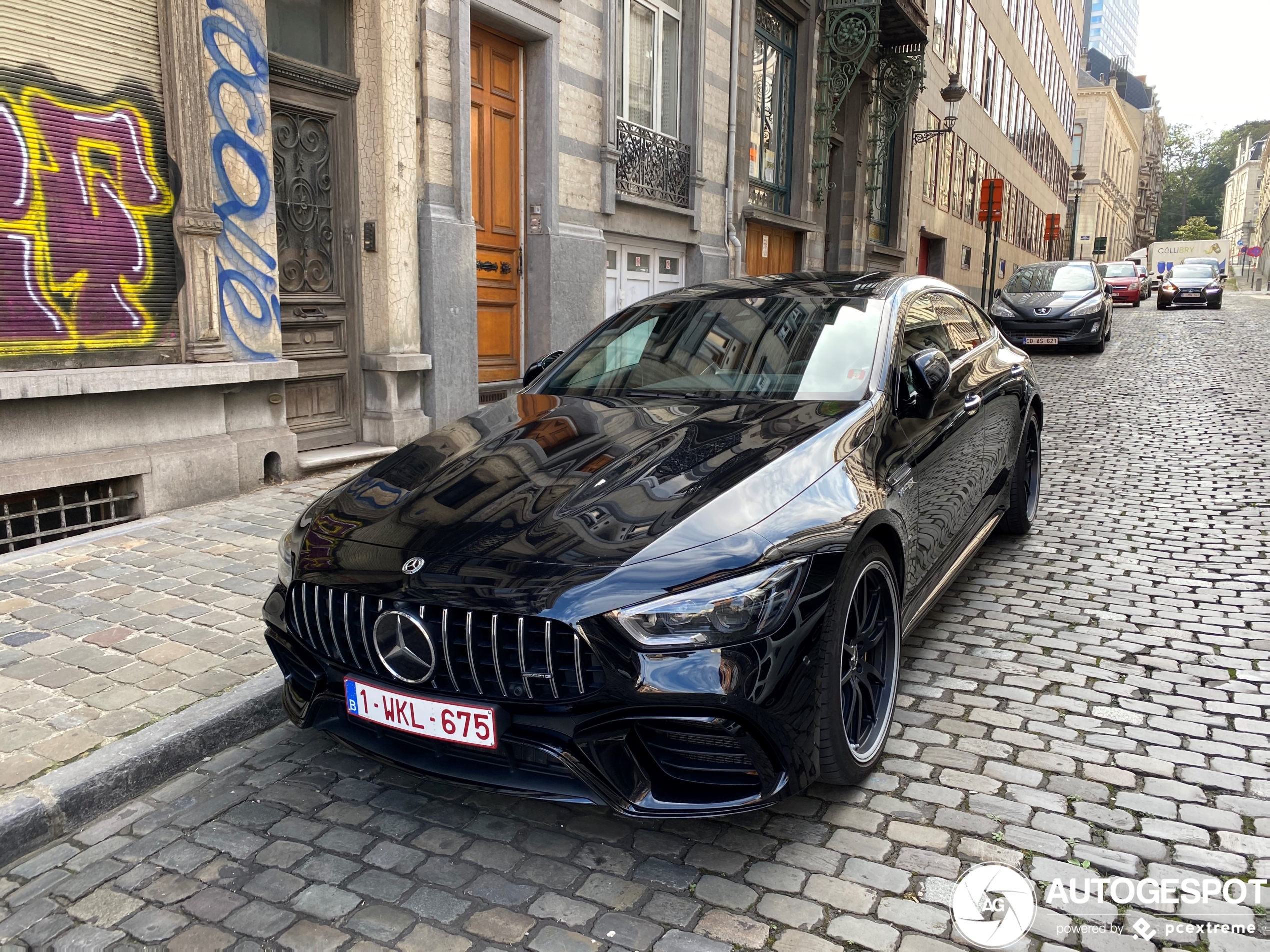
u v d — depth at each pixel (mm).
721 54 11203
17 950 2102
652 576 2152
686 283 11195
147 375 5102
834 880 2270
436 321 6992
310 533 2713
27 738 2877
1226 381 11312
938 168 23969
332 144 6488
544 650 2135
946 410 3568
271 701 3205
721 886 2264
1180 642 3715
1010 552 4953
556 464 2770
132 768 2752
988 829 2469
